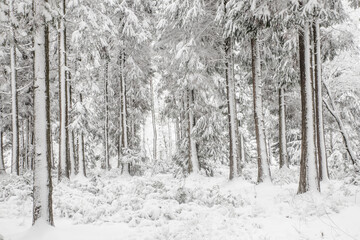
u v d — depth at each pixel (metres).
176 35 17.58
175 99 22.36
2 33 8.13
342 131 16.20
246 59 17.50
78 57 18.09
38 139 7.48
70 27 17.33
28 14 7.74
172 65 18.16
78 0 14.36
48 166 7.54
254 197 11.61
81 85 19.17
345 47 15.78
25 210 9.82
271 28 12.47
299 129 22.97
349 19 15.43
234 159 15.32
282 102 20.58
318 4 10.07
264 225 7.91
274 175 17.06
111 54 21.38
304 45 11.02
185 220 8.78
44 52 7.72
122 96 21.56
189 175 18.38
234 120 15.61
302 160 10.72
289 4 10.86
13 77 19.42
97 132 27.91
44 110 7.57
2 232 7.62
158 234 7.37
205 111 19.28
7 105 23.64
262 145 13.83
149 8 22.20
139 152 21.25
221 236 7.16
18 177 15.55
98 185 14.83
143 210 9.37
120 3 20.48
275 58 17.62
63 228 7.76
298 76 17.28
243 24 13.02
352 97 18.64
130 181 16.28
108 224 8.55
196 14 14.13
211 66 17.67
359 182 11.88
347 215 7.94
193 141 18.94
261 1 11.74
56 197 11.20
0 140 17.91
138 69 21.28
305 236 6.87
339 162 18.44
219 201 10.98
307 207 8.86
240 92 25.70
